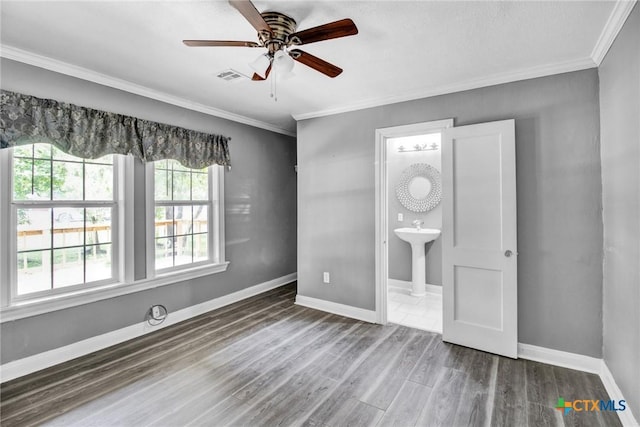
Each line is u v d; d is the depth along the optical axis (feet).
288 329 10.55
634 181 5.76
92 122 8.74
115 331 9.47
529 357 8.58
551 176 8.32
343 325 10.93
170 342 9.55
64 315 8.43
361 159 11.48
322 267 12.49
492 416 6.30
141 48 7.47
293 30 6.14
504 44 7.20
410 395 6.97
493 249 8.80
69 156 8.66
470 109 9.41
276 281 15.58
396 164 15.60
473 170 9.09
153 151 10.17
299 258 13.15
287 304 13.10
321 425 6.05
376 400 6.81
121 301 9.63
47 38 6.98
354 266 11.69
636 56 5.46
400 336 10.04
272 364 8.28
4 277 7.45
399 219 15.55
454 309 9.45
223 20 6.32
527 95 8.60
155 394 6.99
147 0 5.65
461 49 7.46
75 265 8.80
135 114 9.84
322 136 12.42
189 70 8.69
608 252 7.31
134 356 8.68
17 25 6.45
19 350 7.68
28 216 7.95
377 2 5.71
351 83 9.55
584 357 7.98
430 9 5.91
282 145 15.90
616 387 6.66
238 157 13.44
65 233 8.60
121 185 9.61
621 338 6.48
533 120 8.53
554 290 8.31
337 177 12.05
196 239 12.01
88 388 7.19
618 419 6.21
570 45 7.22
